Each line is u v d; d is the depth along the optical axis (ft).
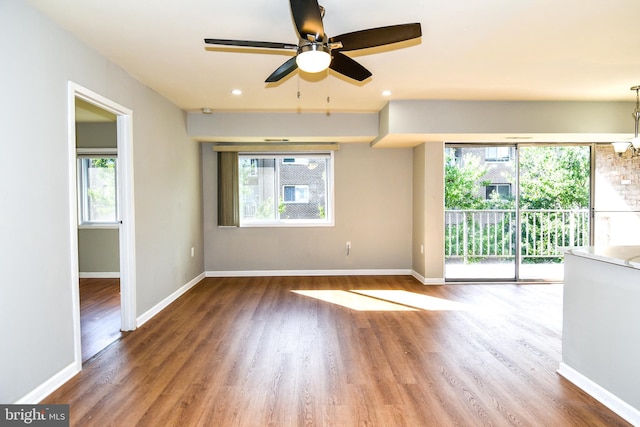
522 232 16.72
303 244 17.90
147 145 11.59
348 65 7.80
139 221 11.03
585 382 7.27
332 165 17.75
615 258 6.40
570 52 9.07
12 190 6.30
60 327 7.47
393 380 7.69
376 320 11.43
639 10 7.05
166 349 9.26
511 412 6.55
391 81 11.29
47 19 7.14
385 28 6.34
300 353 9.02
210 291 14.99
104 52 8.91
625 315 6.38
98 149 17.62
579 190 16.33
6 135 6.18
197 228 16.67
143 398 6.99
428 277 16.10
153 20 7.38
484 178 16.70
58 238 7.42
